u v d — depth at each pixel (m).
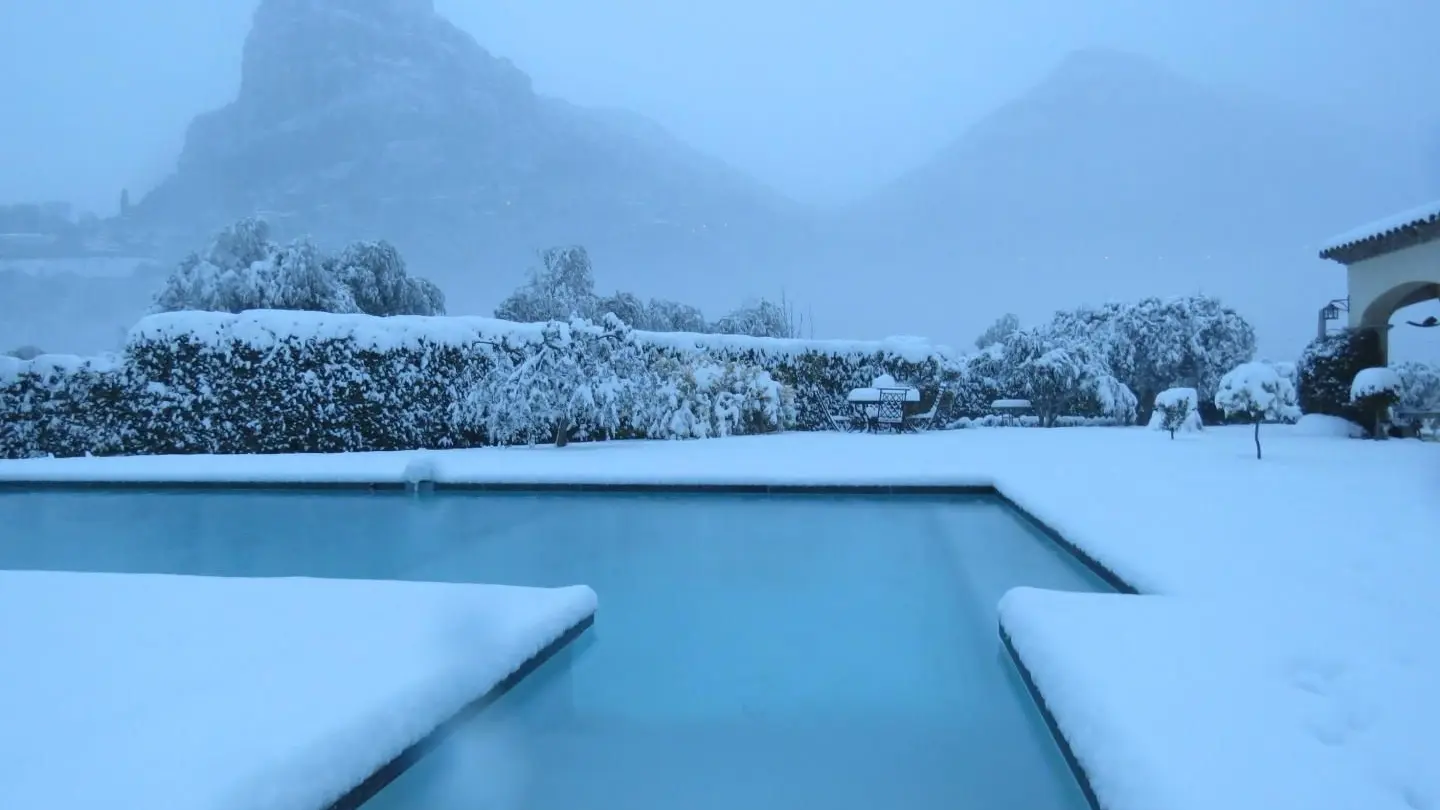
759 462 8.45
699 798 2.15
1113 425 16.52
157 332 10.44
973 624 3.71
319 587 3.50
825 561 4.98
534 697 2.88
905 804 2.12
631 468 7.90
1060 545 4.97
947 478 7.20
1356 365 12.85
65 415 10.42
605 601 4.10
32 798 1.67
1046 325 20.30
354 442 10.66
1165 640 2.63
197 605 3.18
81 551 5.38
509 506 7.06
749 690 2.92
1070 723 2.19
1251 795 1.67
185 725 2.03
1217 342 18.42
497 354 11.34
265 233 21.20
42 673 2.40
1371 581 3.35
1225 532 4.41
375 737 2.07
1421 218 11.18
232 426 10.41
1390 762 1.81
